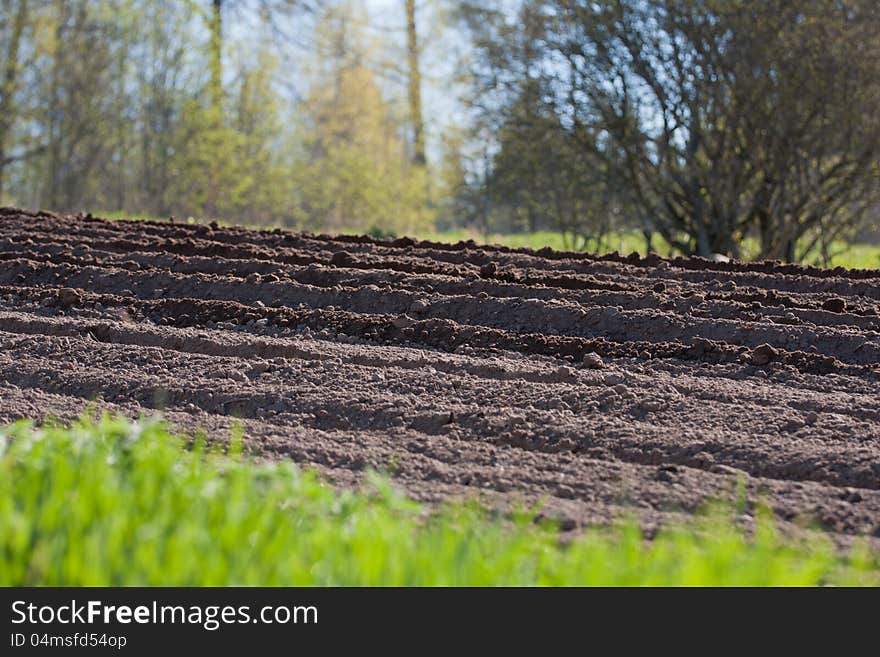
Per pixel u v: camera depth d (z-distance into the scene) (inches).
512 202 1285.7
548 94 1154.7
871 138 1034.1
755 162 1105.4
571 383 424.5
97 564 173.5
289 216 1924.2
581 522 270.1
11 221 796.0
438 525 248.4
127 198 1915.6
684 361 463.8
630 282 626.2
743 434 356.8
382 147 2385.6
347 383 411.8
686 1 1066.1
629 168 1160.8
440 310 540.7
